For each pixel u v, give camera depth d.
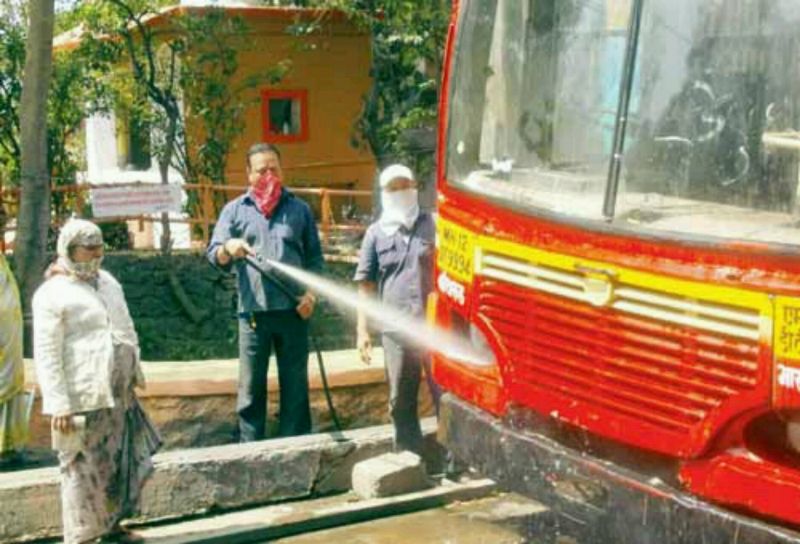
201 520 6.46
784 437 4.51
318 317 15.17
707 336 4.59
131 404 5.96
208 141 19.23
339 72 21.45
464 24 6.03
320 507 6.67
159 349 15.95
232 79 20.80
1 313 7.19
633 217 4.89
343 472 6.95
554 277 5.18
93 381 5.71
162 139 19.61
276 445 6.82
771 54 4.57
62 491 5.83
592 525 5.14
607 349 4.96
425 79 18.42
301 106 21.33
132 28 19.83
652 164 4.91
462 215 5.79
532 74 5.55
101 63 19.25
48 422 7.94
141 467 5.98
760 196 4.55
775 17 4.56
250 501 6.67
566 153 5.30
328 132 21.56
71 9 21.34
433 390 6.91
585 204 5.11
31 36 13.24
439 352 6.11
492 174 5.68
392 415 7.03
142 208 16.42
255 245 7.05
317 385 7.96
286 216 7.10
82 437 5.73
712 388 4.59
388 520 6.60
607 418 5.00
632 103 5.00
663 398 4.77
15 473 6.28
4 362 7.23
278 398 7.92
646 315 4.79
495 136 5.72
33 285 13.36
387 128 17.47
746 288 4.45
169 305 16.52
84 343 5.74
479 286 5.64
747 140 4.62
